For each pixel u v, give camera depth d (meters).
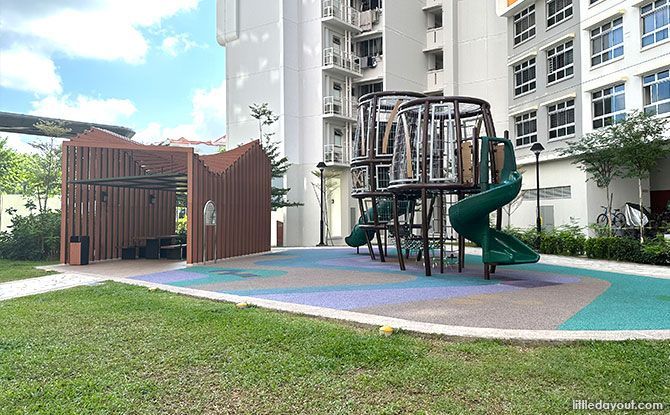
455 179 11.85
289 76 30.52
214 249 16.61
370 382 4.64
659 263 14.77
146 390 4.54
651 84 20.23
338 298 9.03
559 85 25.19
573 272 13.05
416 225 16.56
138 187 19.02
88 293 9.81
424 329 6.25
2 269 15.12
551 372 4.78
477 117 13.33
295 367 5.07
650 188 22.83
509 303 8.44
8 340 6.18
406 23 33.09
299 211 30.62
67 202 16.83
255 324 6.79
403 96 14.90
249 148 19.67
